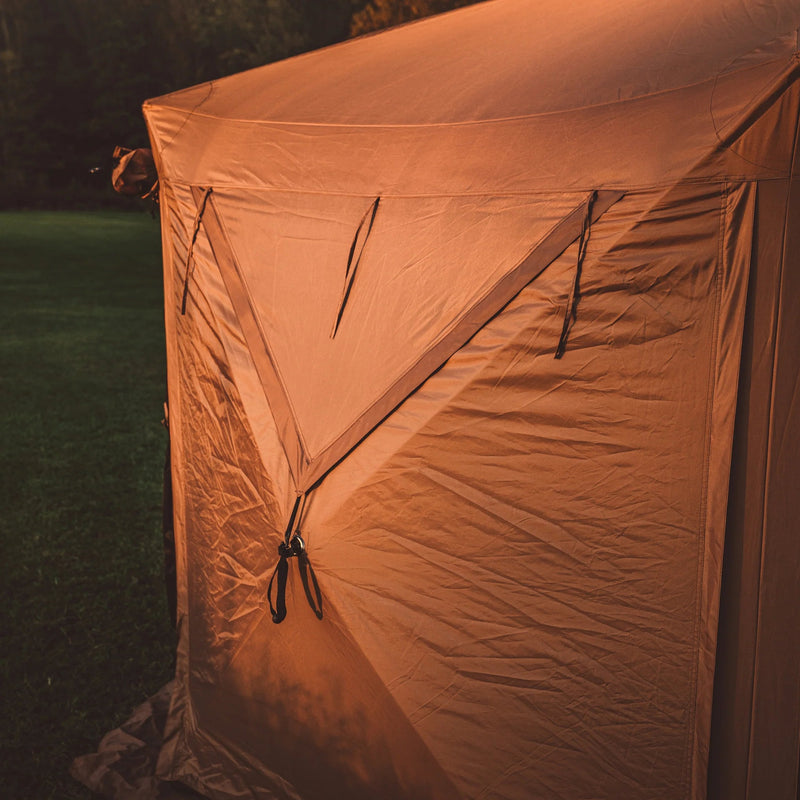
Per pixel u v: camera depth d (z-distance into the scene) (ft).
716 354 6.95
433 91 9.86
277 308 9.89
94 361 36.17
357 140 9.69
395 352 8.63
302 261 9.76
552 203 7.76
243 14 149.38
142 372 34.47
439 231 8.57
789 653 7.10
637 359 7.25
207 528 11.01
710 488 7.06
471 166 8.52
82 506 19.94
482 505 8.04
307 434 9.24
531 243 7.82
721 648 7.27
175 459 11.81
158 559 17.24
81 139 156.46
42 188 145.38
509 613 8.00
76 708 12.51
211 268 10.82
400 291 8.74
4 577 16.33
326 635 9.13
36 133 152.97
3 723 12.10
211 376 10.71
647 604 7.41
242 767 10.56
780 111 6.51
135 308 51.49
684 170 6.93
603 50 8.96
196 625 11.31
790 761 7.22
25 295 54.65
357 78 11.23
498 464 7.94
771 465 6.95
